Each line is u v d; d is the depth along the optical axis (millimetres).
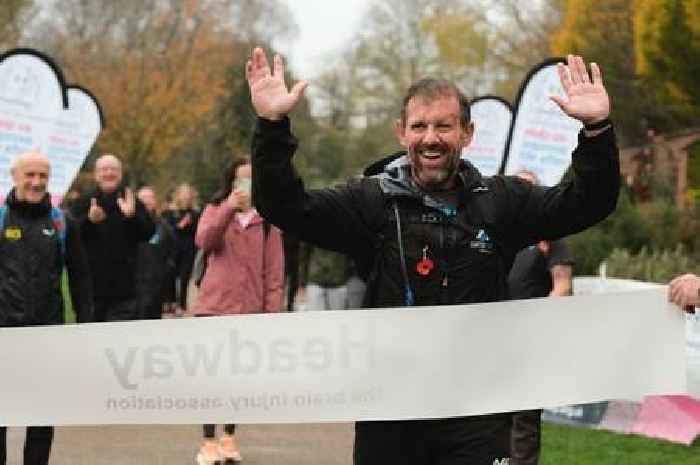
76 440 17859
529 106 21219
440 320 8078
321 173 106250
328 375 8469
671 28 45281
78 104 19531
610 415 19109
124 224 18141
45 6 106000
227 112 102375
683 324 8703
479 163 22797
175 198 36500
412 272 7656
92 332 8930
